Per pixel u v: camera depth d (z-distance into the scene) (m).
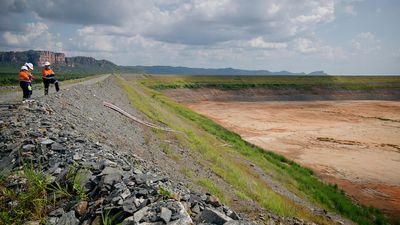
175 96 132.00
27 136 10.98
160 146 20.83
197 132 37.16
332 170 36.78
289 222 14.63
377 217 23.55
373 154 44.81
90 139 12.43
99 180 7.28
